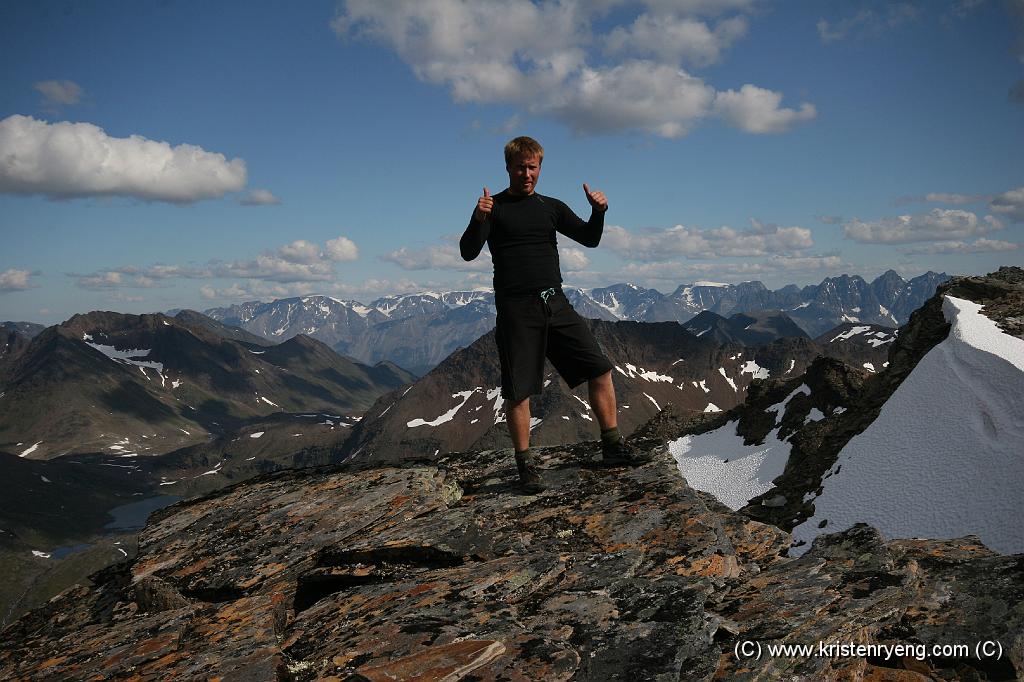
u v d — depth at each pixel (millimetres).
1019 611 4855
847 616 4699
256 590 6250
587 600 4883
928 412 88188
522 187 7047
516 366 7113
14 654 5852
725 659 4133
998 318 92500
